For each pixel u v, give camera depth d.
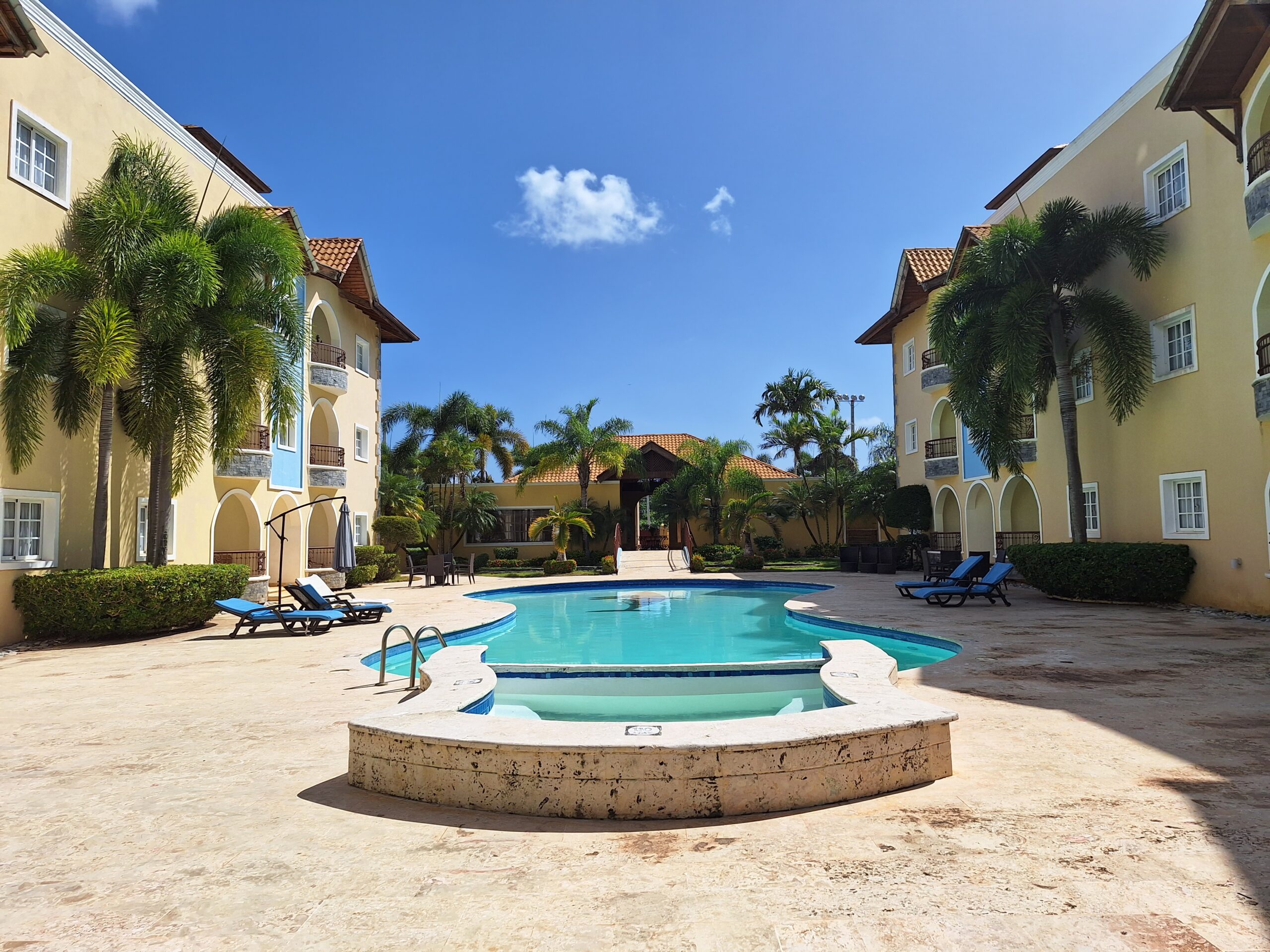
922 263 25.72
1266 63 12.02
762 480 36.66
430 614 15.32
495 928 3.00
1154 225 15.24
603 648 12.69
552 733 4.61
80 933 2.99
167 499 13.58
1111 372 14.70
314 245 24.34
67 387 11.95
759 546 36.75
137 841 3.97
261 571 19.23
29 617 11.55
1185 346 14.65
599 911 3.13
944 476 25.05
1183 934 2.82
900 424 29.61
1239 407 13.11
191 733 6.33
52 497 12.23
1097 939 2.79
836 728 4.59
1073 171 18.19
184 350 12.80
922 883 3.32
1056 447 19.02
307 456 22.41
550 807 4.35
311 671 9.27
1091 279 17.14
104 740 6.11
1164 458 15.02
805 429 39.41
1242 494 13.03
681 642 13.23
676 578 25.12
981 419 16.42
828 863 3.56
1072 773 4.88
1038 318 15.20
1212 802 4.29
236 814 4.40
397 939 2.93
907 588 16.48
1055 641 10.49
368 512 26.78
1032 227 15.77
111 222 12.03
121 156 13.61
